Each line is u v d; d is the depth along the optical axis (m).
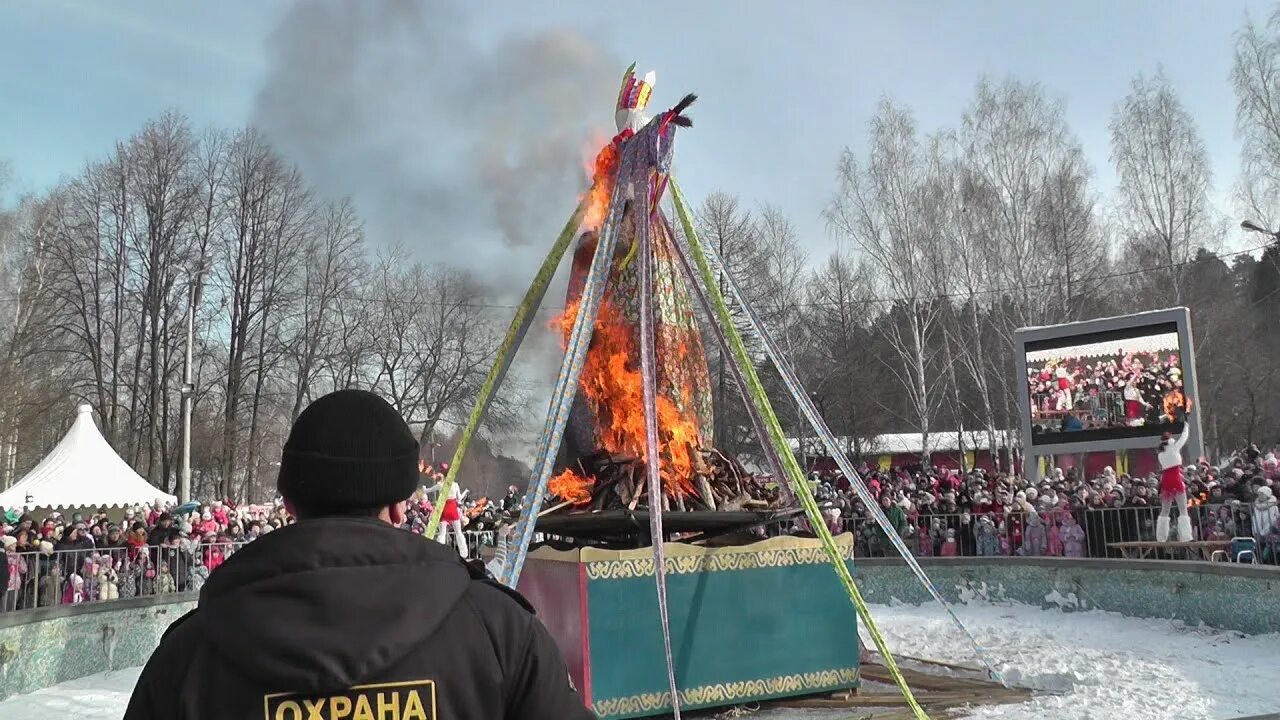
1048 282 33.97
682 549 7.16
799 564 7.58
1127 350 20.89
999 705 7.22
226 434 37.66
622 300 8.00
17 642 9.88
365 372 42.44
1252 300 44.25
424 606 1.63
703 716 7.09
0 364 35.03
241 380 39.34
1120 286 37.81
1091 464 33.78
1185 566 11.28
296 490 1.78
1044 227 34.53
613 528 7.68
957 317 35.97
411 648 1.58
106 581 14.77
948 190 35.09
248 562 1.64
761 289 39.91
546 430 6.74
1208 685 7.78
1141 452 31.02
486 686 1.67
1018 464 38.09
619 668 6.83
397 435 1.87
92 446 21.31
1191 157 34.34
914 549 17.81
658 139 7.25
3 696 9.58
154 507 19.16
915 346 33.84
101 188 39.28
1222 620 10.69
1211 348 40.62
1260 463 16.19
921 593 15.14
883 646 6.64
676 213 7.60
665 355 7.88
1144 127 34.88
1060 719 6.71
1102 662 9.02
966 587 14.68
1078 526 15.81
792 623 7.45
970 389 43.19
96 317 39.12
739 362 7.69
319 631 1.54
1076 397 21.52
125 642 12.16
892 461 49.59
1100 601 12.70
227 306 40.12
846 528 18.23
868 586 15.79
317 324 40.56
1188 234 34.06
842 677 7.59
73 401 39.19
